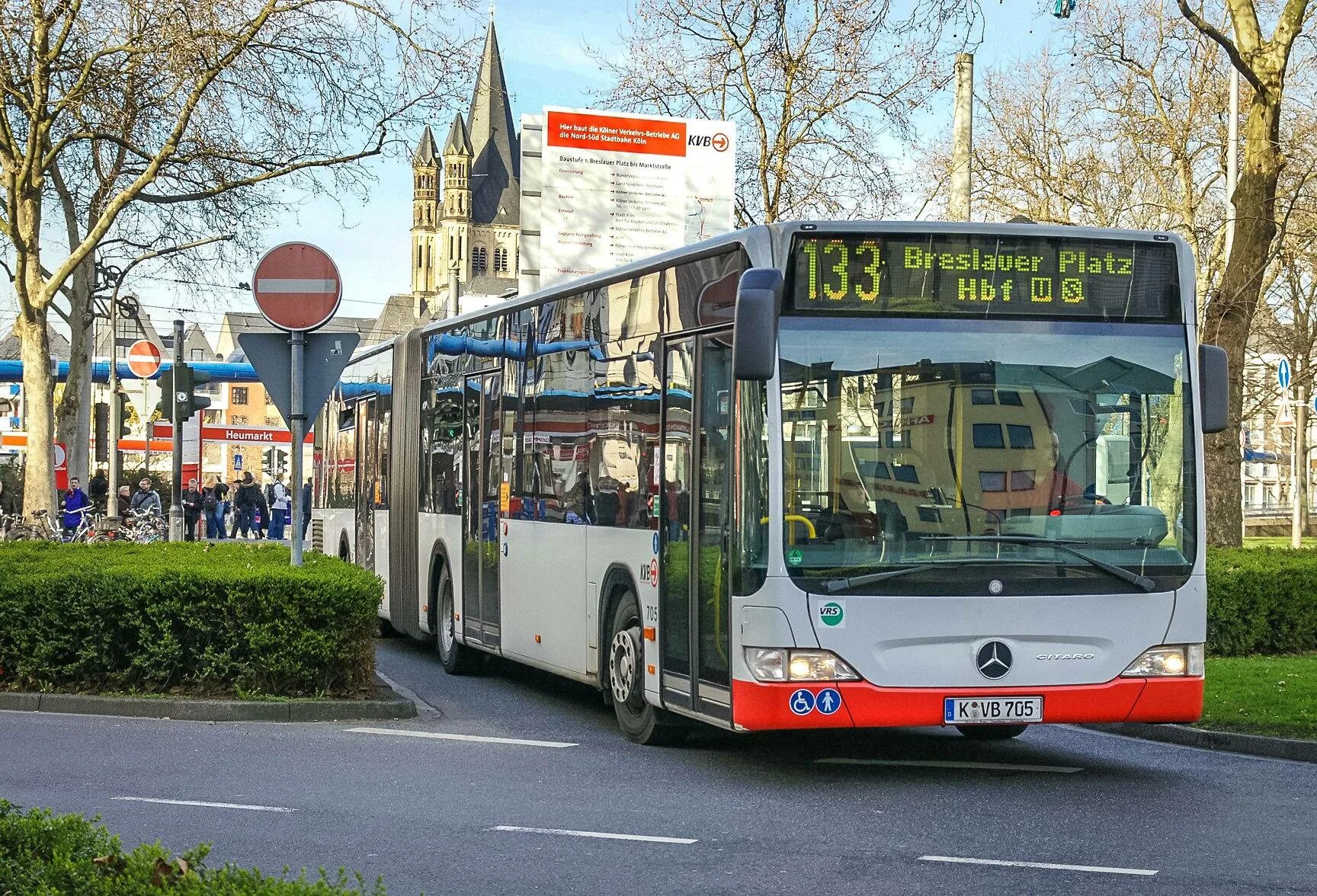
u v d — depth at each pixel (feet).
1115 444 36.11
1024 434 35.73
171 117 99.96
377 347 75.82
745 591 35.29
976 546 35.14
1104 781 36.91
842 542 34.83
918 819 31.81
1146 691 35.68
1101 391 36.19
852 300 35.50
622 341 44.16
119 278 133.59
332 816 31.55
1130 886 25.76
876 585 34.73
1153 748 43.34
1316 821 31.78
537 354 51.62
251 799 33.40
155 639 48.93
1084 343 36.24
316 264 51.65
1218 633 63.77
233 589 48.19
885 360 35.42
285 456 248.73
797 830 30.55
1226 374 36.83
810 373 35.14
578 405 47.57
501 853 28.27
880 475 35.12
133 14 94.58
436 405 63.98
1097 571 35.55
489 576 56.03
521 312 53.52
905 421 35.37
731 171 126.41
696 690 38.22
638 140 125.39
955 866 27.25
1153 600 35.81
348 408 82.23
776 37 99.60
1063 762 40.29
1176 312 36.94
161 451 172.35
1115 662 35.53
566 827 30.81
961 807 33.24
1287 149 111.04
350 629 49.14
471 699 53.57
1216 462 76.28
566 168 124.47
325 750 40.93
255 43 97.71
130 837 28.94
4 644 50.34
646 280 42.63
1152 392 36.47
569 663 48.03
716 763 39.55
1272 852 28.60
